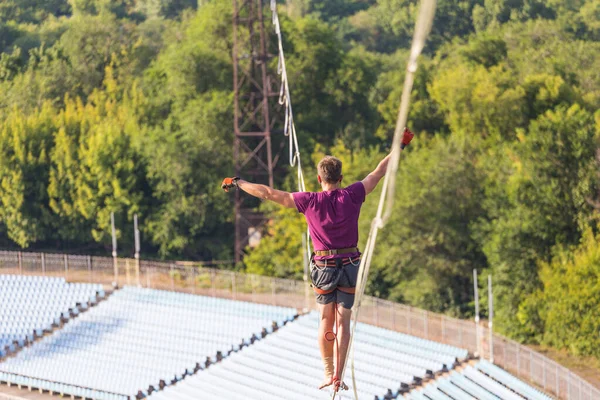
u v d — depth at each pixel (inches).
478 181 4148.6
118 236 5054.1
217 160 5078.7
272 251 4542.3
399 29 7662.4
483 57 5905.5
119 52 6427.2
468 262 4065.0
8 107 5920.3
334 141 5423.2
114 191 5034.5
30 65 6284.5
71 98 6112.2
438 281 4099.4
